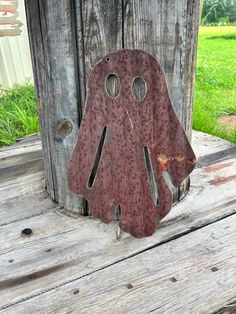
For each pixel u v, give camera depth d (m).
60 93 1.24
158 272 1.11
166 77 1.21
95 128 1.18
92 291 1.04
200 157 1.88
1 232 1.32
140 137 1.18
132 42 1.10
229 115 3.58
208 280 1.07
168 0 1.09
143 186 1.21
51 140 1.37
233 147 2.01
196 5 1.18
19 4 4.29
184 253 1.18
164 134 1.21
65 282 1.08
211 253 1.18
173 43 1.17
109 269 1.12
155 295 1.02
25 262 1.17
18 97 3.84
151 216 1.23
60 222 1.37
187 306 0.99
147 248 1.21
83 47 1.11
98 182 1.24
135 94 1.14
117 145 1.19
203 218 1.36
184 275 1.09
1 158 1.95
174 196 1.43
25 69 4.61
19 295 1.04
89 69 1.14
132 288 1.05
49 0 1.09
